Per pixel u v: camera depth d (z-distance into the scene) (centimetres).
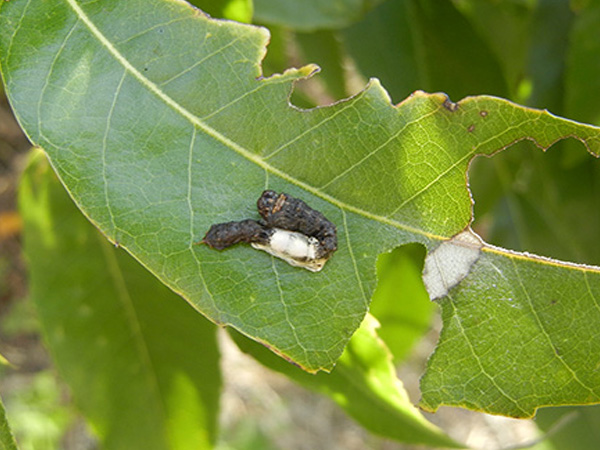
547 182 17
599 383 10
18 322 38
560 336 10
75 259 15
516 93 19
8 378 37
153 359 15
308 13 14
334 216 10
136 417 15
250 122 10
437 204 10
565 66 17
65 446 35
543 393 10
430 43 17
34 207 15
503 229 18
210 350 15
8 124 40
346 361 13
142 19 10
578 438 17
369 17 17
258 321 10
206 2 11
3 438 10
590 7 15
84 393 15
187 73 10
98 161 10
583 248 17
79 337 15
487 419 40
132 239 10
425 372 10
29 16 10
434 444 13
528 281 10
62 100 10
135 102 10
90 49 10
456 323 10
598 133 10
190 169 10
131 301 15
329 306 10
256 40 10
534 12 17
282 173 10
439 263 10
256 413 41
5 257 39
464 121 10
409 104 10
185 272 10
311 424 42
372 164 10
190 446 15
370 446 41
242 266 10
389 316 18
